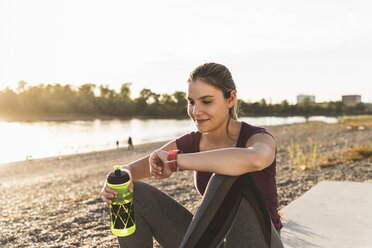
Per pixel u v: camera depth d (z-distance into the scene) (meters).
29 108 128.75
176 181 7.21
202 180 1.42
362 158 7.65
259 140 1.25
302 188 5.11
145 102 141.75
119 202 1.25
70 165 22.19
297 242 2.46
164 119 125.88
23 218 4.75
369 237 2.50
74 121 108.31
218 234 1.05
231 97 1.38
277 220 1.37
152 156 1.34
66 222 4.18
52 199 7.01
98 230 3.75
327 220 2.93
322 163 7.25
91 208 5.08
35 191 9.42
